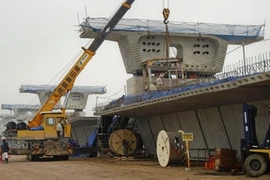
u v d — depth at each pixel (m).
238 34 50.84
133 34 48.06
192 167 26.34
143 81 47.03
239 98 25.06
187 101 27.84
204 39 50.69
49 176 22.95
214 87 22.83
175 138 27.17
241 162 22.23
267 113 24.88
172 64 47.50
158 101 29.20
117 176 22.08
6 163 35.19
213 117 30.17
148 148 42.12
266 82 19.78
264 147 20.45
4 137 38.09
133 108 33.66
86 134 58.53
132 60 48.47
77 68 41.84
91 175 23.02
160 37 49.16
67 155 38.91
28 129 38.81
